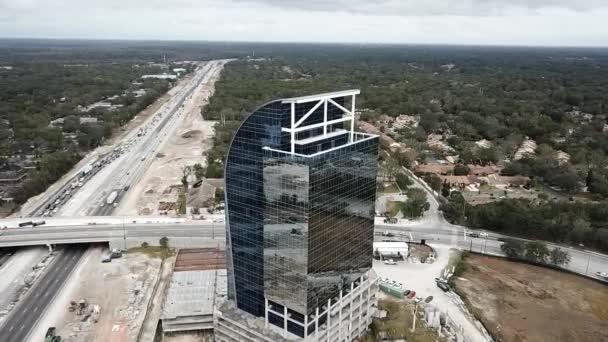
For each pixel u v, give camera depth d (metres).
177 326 142.12
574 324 152.88
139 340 140.88
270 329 126.25
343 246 126.06
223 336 133.50
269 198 115.81
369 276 146.38
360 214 130.25
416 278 176.75
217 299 147.38
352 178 122.69
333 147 125.62
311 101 117.56
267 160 113.44
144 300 160.88
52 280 174.75
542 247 187.62
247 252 126.44
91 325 146.75
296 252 114.50
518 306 161.62
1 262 189.12
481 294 168.12
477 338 143.38
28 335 142.12
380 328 145.12
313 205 110.56
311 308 118.56
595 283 177.12
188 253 183.38
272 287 122.50
